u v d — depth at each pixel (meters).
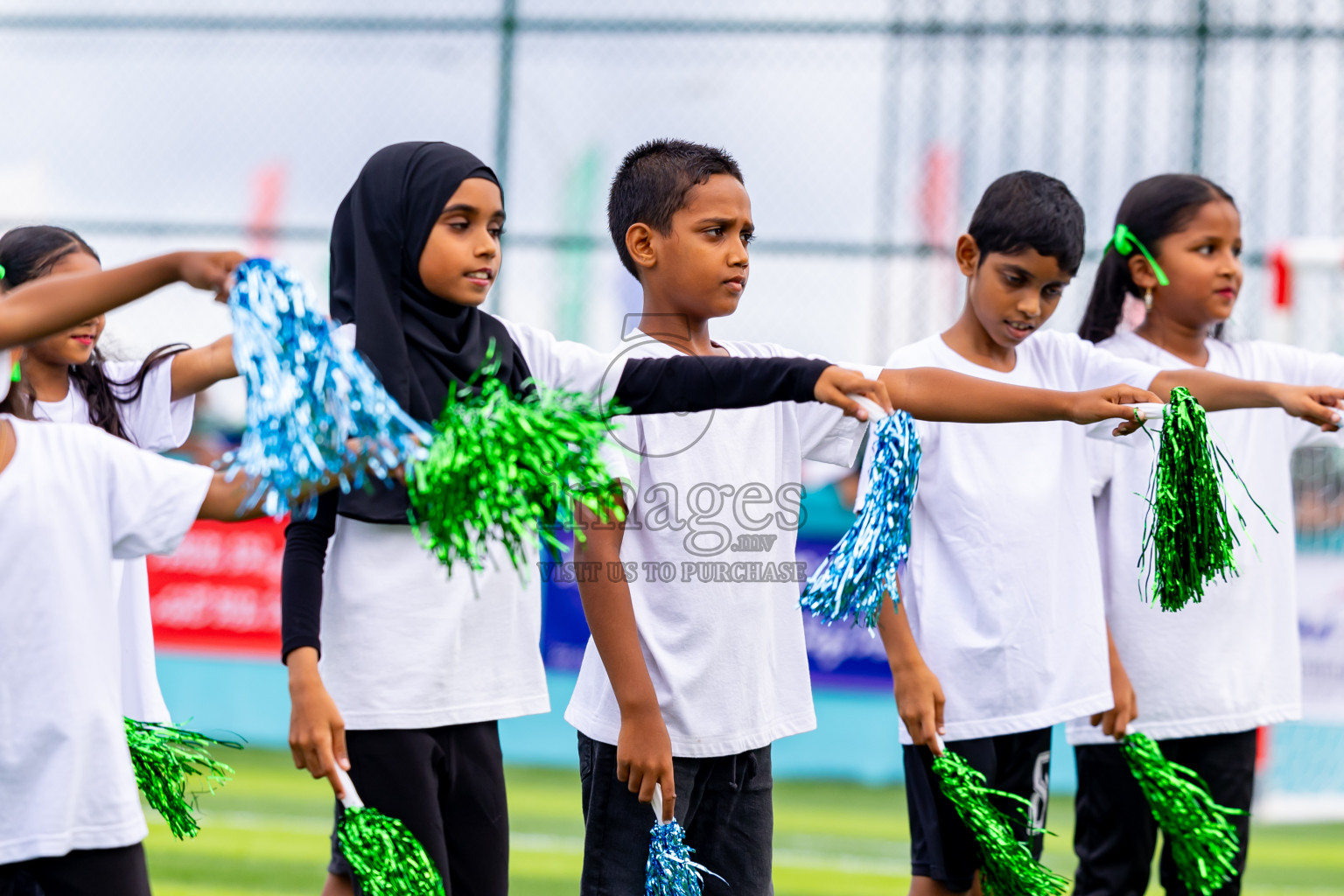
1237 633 11.32
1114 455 11.34
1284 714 11.55
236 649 24.42
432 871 7.65
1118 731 10.77
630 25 25.06
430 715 8.05
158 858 16.47
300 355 6.96
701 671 8.91
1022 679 10.29
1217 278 11.62
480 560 7.34
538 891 15.41
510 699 8.46
